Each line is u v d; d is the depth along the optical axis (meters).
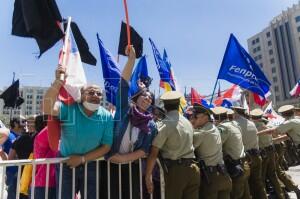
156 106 4.61
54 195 4.23
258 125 7.54
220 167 4.84
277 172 7.43
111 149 3.95
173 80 7.52
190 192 4.36
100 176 4.07
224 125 5.63
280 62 92.44
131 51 4.09
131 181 4.12
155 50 7.35
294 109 7.43
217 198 4.92
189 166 4.29
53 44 3.63
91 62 4.55
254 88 6.79
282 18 91.94
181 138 4.29
